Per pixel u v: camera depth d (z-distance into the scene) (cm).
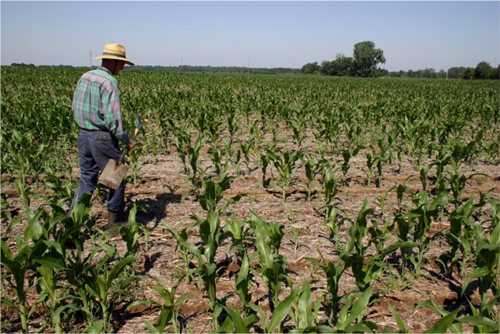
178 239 368
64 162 744
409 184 677
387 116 1384
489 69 9094
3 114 1070
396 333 244
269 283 318
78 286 299
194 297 359
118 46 432
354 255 305
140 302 305
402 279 386
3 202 503
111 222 462
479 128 1266
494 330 254
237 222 378
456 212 379
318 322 305
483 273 305
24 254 283
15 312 330
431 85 4194
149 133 1040
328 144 970
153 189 617
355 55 12169
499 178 707
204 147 926
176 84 3072
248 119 1361
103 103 418
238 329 236
